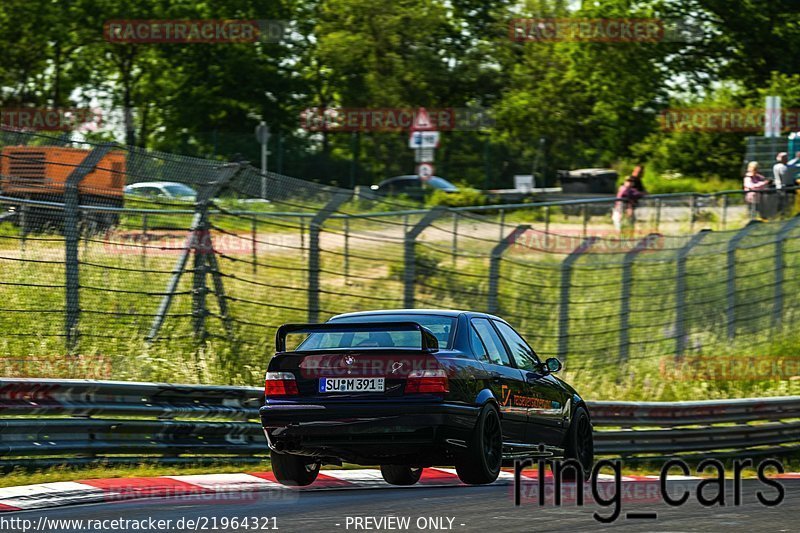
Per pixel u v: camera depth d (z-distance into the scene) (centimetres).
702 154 18612
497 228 7288
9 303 5216
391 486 3972
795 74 19038
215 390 4622
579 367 7269
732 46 19400
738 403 6378
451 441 3550
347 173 18612
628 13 19600
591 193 17875
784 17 19212
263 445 4769
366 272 6588
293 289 6125
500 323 4197
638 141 19650
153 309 5791
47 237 5347
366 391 3553
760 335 8562
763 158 11900
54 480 3825
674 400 7281
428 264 6825
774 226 8669
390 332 3650
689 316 8231
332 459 3775
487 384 3759
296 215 6128
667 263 8006
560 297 7150
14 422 3884
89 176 5591
